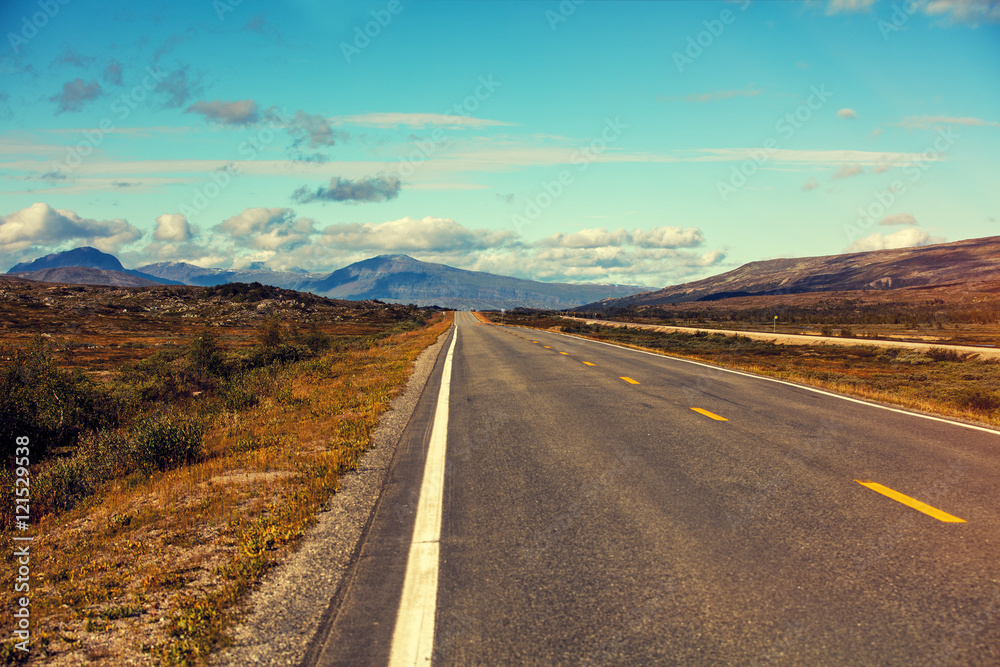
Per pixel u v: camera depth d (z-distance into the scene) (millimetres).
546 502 5371
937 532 4465
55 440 10977
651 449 7344
